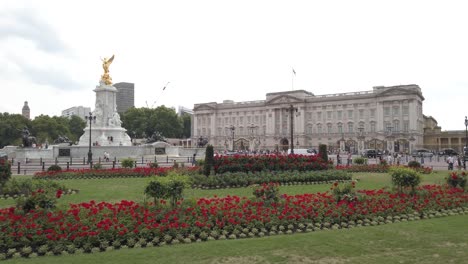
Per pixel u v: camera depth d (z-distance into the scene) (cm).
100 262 1209
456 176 2559
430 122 18625
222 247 1362
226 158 3259
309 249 1332
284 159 3478
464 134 14400
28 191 2541
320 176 3309
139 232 1466
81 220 1525
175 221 1562
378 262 1198
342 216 1777
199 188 2884
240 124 18888
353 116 15912
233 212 1680
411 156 10275
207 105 19838
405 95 14500
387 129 14825
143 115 17238
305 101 17100
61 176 3703
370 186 3058
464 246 1363
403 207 1947
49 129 14112
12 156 6994
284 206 1858
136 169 3956
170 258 1244
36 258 1279
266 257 1251
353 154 12194
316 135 16750
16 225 1448
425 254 1275
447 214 1970
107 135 7744
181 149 8238
